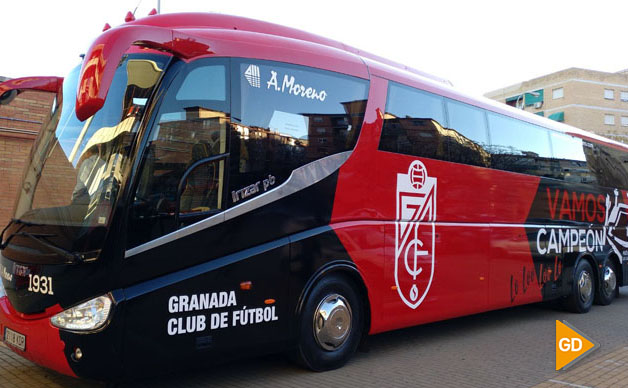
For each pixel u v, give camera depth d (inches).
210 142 187.5
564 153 408.8
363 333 244.4
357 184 236.4
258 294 196.5
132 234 166.9
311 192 217.8
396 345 287.1
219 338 185.3
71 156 183.0
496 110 335.6
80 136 184.2
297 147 214.4
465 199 297.7
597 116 2437.3
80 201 171.9
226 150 191.3
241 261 191.5
